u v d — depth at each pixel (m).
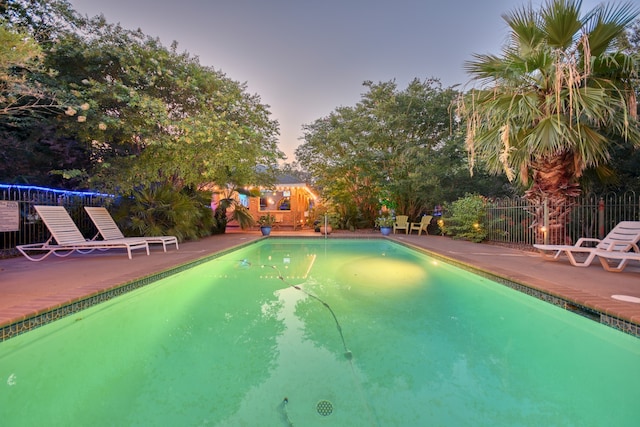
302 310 4.00
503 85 6.46
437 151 12.98
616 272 4.77
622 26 5.49
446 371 2.50
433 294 4.71
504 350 2.86
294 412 2.00
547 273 4.72
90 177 8.12
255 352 2.86
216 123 7.54
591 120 6.19
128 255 6.48
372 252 9.58
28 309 2.99
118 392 2.24
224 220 14.40
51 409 2.04
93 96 6.84
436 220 13.98
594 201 7.79
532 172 7.50
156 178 8.99
